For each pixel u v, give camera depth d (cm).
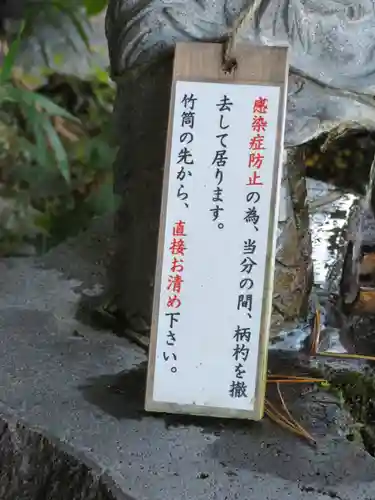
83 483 64
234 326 69
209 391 69
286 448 68
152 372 70
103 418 73
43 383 80
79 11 175
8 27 177
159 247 69
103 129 173
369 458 66
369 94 80
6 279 116
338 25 78
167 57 81
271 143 68
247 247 69
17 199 166
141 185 89
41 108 169
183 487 60
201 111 69
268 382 81
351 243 103
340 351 92
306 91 79
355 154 101
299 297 94
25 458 70
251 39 77
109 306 101
